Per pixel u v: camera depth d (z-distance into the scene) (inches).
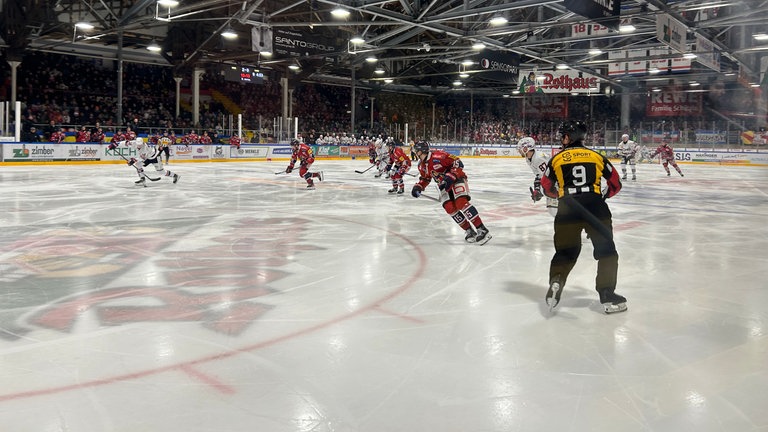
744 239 312.3
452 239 301.1
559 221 171.3
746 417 107.4
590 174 167.8
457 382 121.8
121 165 956.0
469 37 1028.5
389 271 225.8
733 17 868.6
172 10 1002.7
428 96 1927.9
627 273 228.4
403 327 157.8
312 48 1041.5
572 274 223.8
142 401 111.7
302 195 522.9
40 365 128.9
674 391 118.6
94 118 1208.8
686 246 290.0
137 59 1334.9
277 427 101.8
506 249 274.4
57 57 1266.0
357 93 1806.1
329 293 192.2
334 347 141.9
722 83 1664.6
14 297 183.6
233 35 944.3
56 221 349.7
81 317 163.6
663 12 807.1
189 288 196.7
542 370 128.7
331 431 100.7
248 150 1240.2
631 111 1861.5
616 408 110.7
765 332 156.4
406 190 586.9
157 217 371.6
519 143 357.4
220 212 399.5
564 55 1246.9
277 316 166.4
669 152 890.7
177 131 1262.3
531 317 168.1
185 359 133.0
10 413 106.4
